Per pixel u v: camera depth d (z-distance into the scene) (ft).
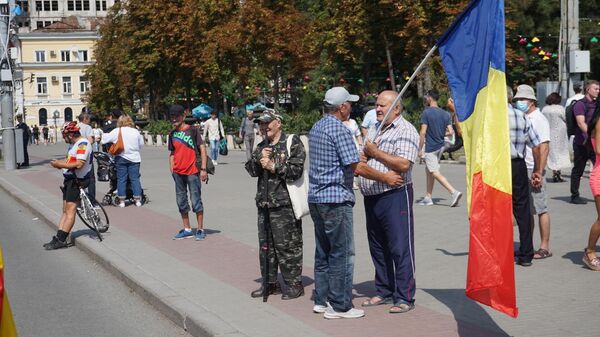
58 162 41.06
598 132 29.30
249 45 154.20
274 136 26.66
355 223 43.45
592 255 30.01
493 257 20.11
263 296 26.55
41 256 39.42
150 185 72.38
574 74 77.66
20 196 65.57
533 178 31.83
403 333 22.06
